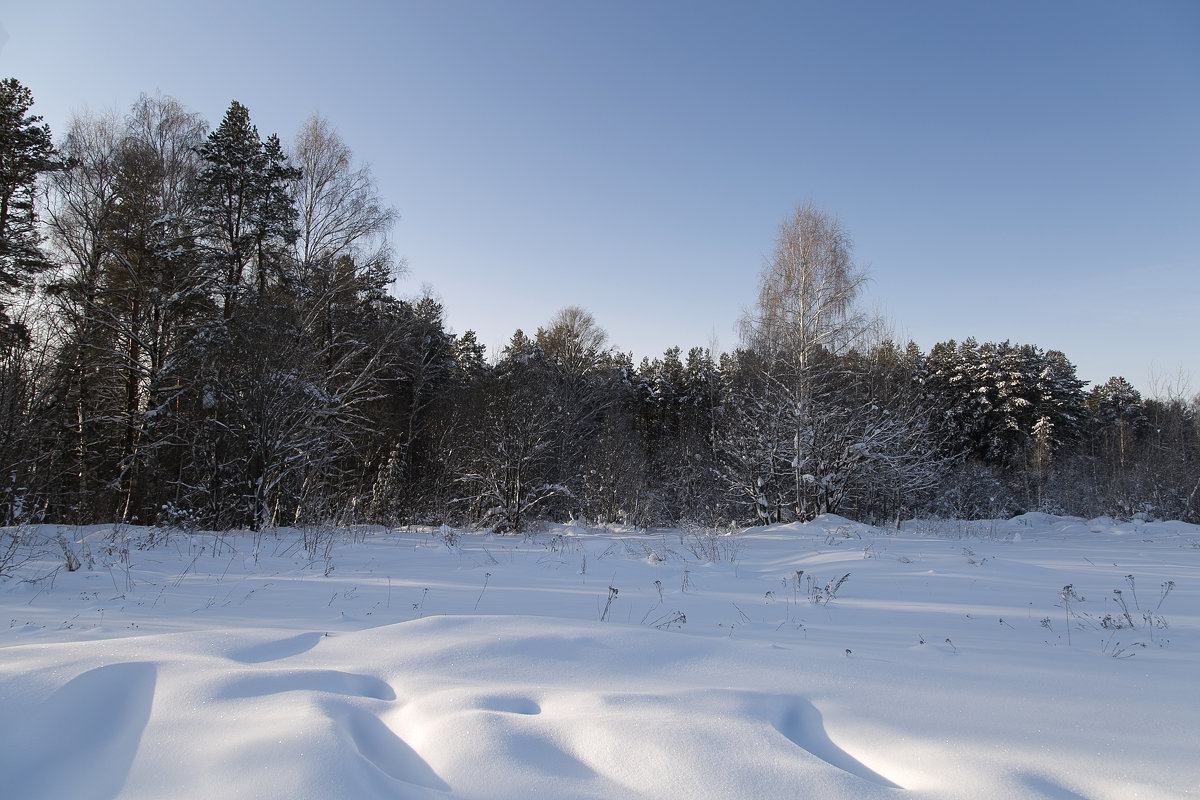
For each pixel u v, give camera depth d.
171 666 2.99
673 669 3.44
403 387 31.00
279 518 16.64
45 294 17.56
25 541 9.51
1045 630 5.01
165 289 18.28
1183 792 2.04
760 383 23.78
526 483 22.78
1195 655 4.02
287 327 17.39
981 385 42.00
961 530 19.70
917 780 2.19
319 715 2.39
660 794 2.07
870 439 20.98
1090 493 32.47
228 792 1.94
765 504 21.80
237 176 19.94
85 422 16.80
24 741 2.28
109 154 18.89
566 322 38.34
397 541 13.72
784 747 2.32
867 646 4.29
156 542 10.42
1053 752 2.35
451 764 2.22
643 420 42.25
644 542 13.56
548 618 4.57
